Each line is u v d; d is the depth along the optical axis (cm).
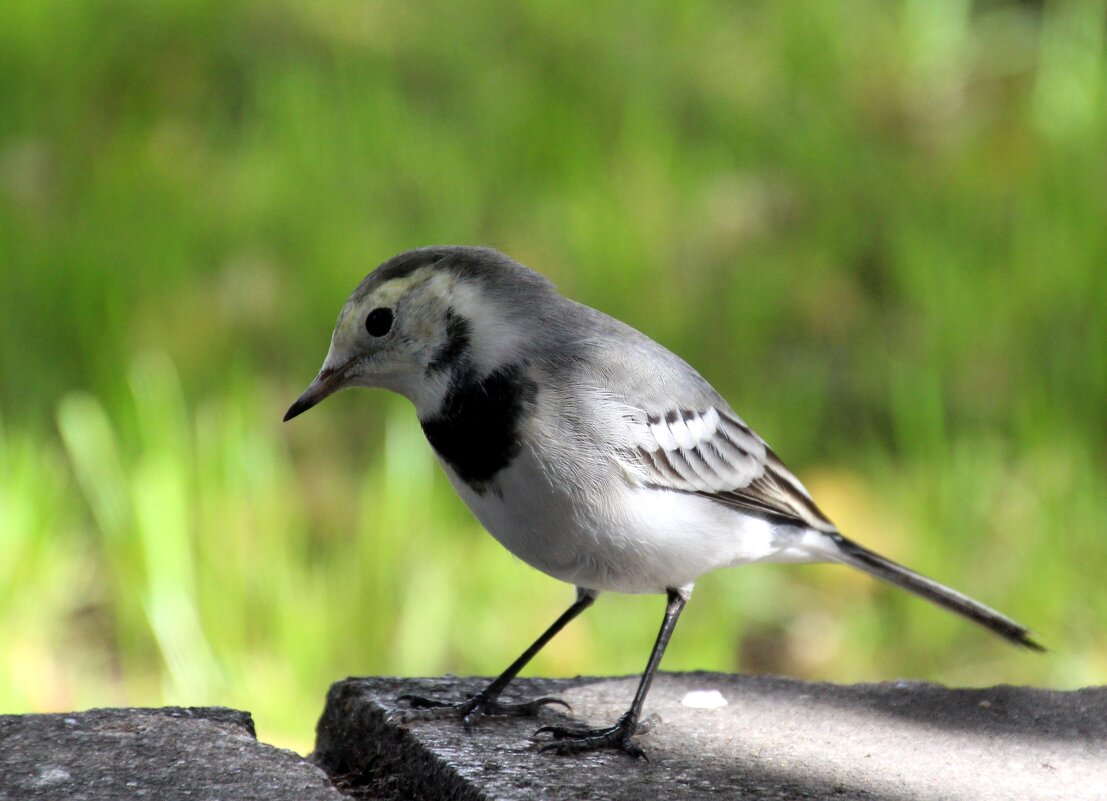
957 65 1958
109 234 1559
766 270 1563
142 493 1126
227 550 1150
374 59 1905
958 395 1417
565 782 624
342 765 730
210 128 1786
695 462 737
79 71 1859
